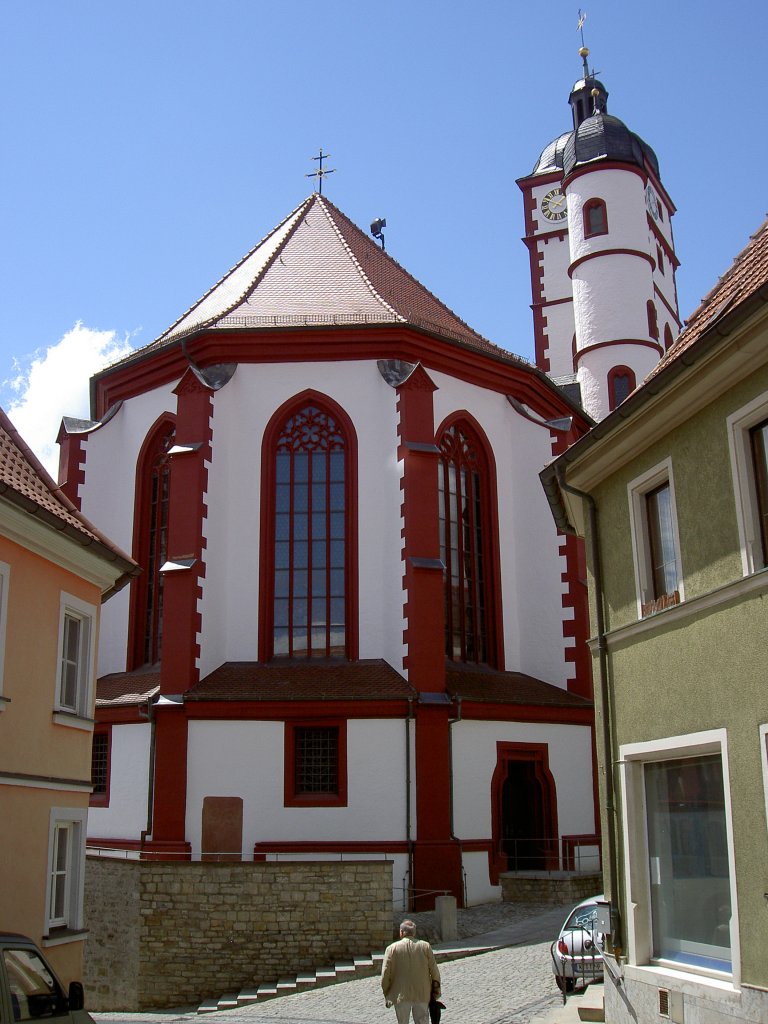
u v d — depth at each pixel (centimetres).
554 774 2692
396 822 2405
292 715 2469
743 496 1088
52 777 1524
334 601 2709
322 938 2005
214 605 2652
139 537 2892
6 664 1424
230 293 3256
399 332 2816
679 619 1193
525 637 2947
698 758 1180
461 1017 1442
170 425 2912
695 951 1169
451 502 2889
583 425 3509
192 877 2056
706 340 1070
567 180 4416
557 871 2592
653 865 1266
